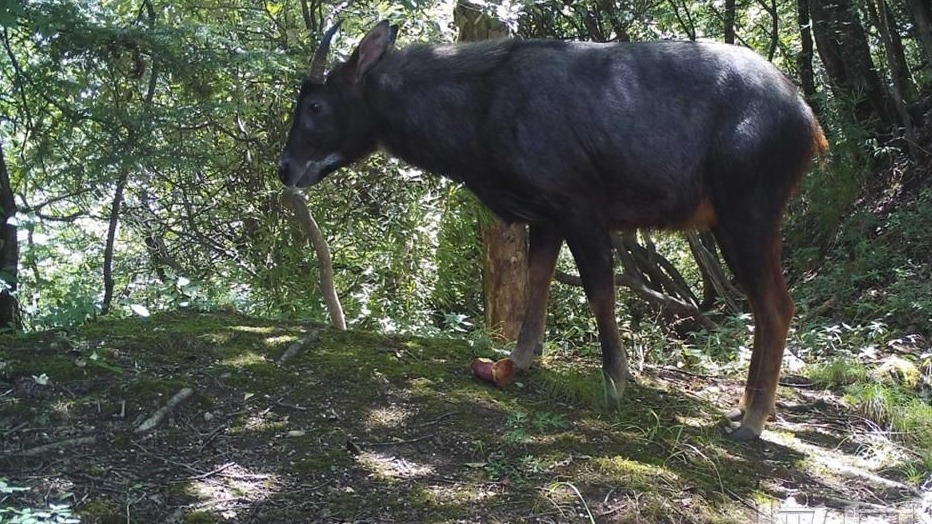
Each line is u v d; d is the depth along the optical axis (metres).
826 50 11.91
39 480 3.50
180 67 5.91
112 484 3.54
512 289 8.66
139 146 5.80
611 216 4.67
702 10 13.01
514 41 4.75
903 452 4.82
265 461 3.83
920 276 8.67
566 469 3.95
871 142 10.72
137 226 8.92
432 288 9.28
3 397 4.12
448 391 4.67
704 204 4.59
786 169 4.54
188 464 3.76
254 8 7.91
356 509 3.52
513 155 4.50
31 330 5.45
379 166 8.64
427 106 4.67
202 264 9.08
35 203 7.39
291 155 4.90
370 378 4.70
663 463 4.14
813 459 4.55
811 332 7.30
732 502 3.90
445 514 3.53
